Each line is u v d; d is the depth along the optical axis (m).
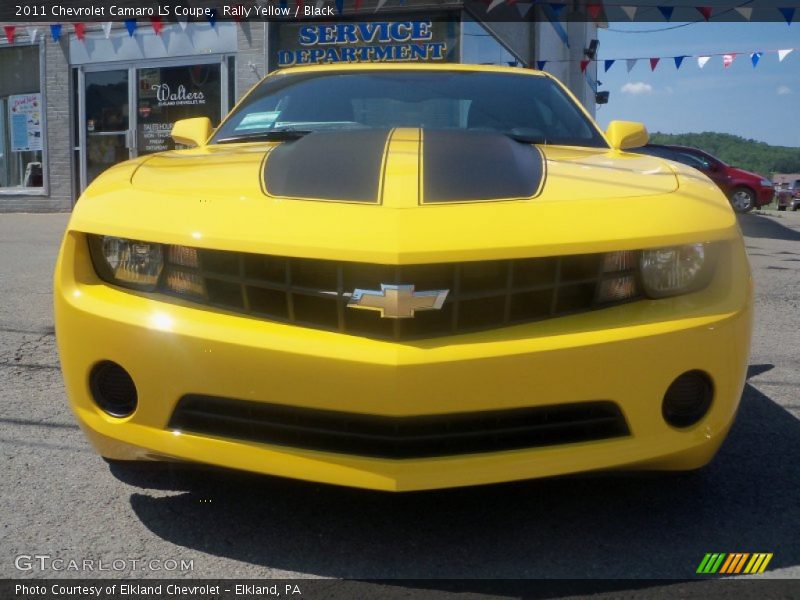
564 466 2.37
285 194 2.57
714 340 2.46
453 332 2.37
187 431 2.46
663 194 2.64
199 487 3.01
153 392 2.46
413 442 2.35
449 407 2.30
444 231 2.38
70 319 2.59
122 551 2.57
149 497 2.93
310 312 2.40
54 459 3.27
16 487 3.01
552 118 3.78
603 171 2.84
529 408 2.35
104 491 2.98
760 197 19.78
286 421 2.41
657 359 2.40
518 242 2.37
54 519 2.77
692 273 2.53
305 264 2.39
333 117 3.79
